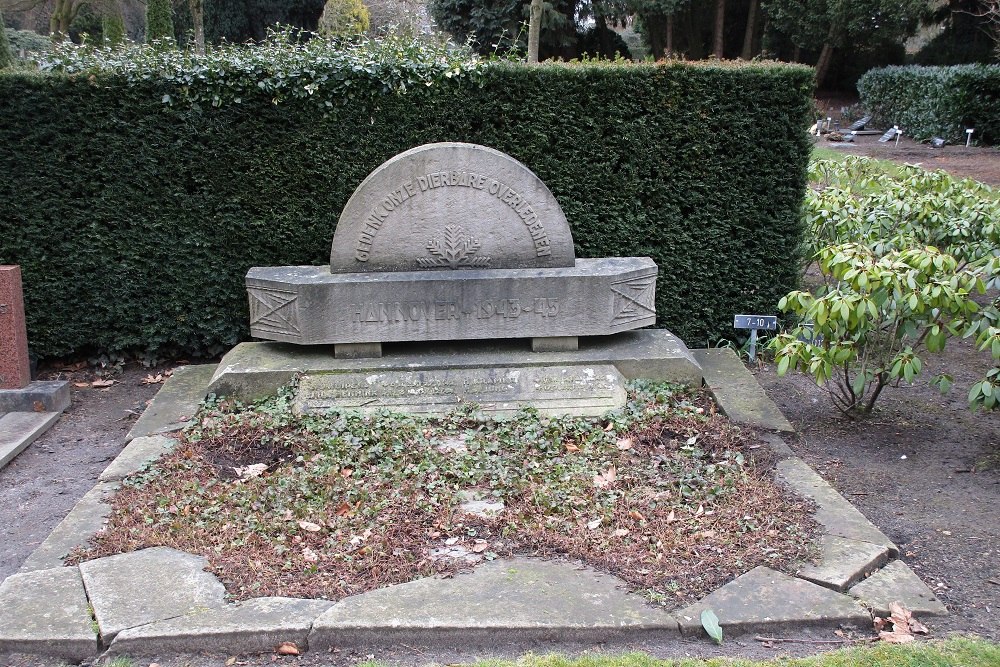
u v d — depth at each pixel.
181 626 3.27
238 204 6.72
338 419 5.28
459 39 20.61
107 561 3.76
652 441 5.16
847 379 5.74
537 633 3.29
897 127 22.59
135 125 6.48
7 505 4.73
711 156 6.80
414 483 4.54
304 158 6.66
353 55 6.61
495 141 6.72
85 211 6.62
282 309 5.68
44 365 7.06
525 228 5.82
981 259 5.89
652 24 26.09
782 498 4.42
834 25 24.53
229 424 5.30
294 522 4.13
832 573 3.67
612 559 3.77
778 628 3.36
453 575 3.65
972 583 3.75
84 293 6.80
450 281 5.61
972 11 25.64
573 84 6.60
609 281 5.75
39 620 3.33
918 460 5.13
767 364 6.98
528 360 5.68
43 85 6.32
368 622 3.28
